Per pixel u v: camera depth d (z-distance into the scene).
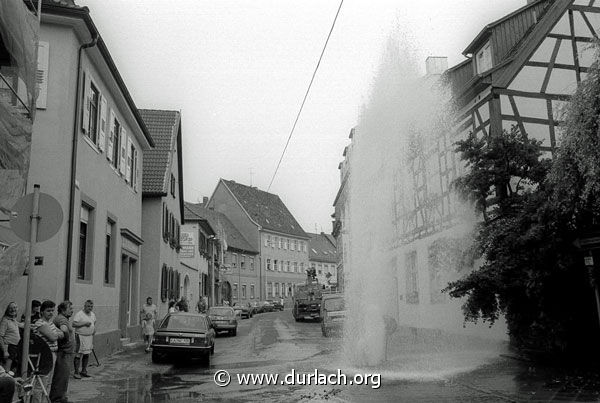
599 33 15.30
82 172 14.73
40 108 13.35
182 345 15.27
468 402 8.73
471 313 12.95
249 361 15.98
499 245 12.30
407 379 11.23
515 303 12.65
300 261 86.69
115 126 19.11
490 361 13.52
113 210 18.62
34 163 13.18
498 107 16.53
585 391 9.13
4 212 9.40
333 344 21.20
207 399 9.81
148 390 10.90
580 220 11.11
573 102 9.98
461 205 17.52
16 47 9.70
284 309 74.44
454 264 16.16
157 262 27.30
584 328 12.13
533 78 16.77
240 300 70.19
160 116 32.91
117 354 18.00
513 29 18.66
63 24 13.70
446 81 19.14
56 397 9.52
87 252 15.68
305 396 9.81
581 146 9.73
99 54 15.18
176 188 33.94
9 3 9.22
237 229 77.12
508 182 13.84
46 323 8.70
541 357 13.10
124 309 21.55
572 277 12.02
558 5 17.17
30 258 7.52
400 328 24.28
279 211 88.44
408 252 23.19
